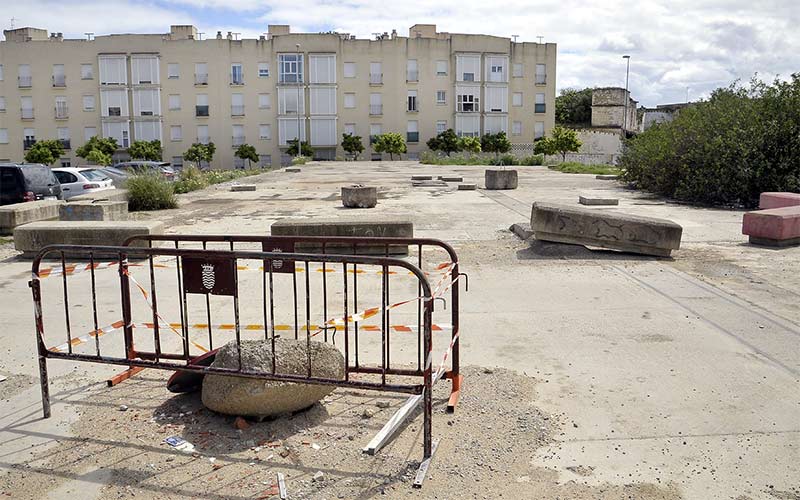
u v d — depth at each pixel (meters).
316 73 65.56
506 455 4.40
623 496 3.93
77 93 64.75
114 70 64.44
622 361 6.15
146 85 64.81
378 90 66.69
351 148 64.56
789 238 11.79
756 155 18.23
